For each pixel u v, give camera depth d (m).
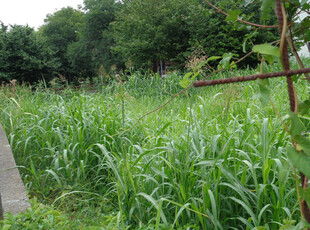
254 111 5.76
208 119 5.10
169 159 3.55
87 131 5.43
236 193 3.22
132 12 20.17
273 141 3.51
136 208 3.40
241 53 15.58
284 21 0.82
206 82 0.81
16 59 25.61
